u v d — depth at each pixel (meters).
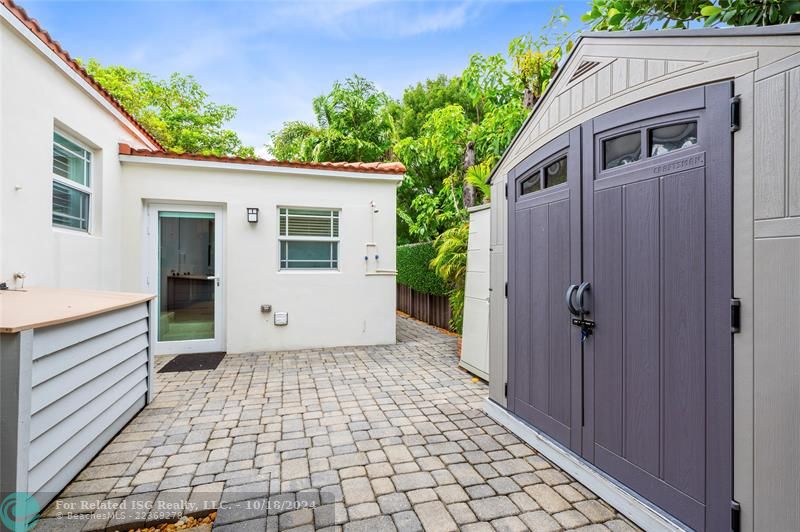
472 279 4.85
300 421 3.33
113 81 14.98
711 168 1.71
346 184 6.25
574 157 2.51
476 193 7.65
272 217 5.89
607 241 2.25
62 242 3.91
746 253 1.58
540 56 5.98
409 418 3.41
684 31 1.80
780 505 1.45
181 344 5.68
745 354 1.58
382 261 6.44
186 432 3.09
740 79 1.61
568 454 2.51
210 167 5.60
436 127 8.68
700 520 1.73
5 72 3.12
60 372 2.24
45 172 3.64
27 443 1.95
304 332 6.05
